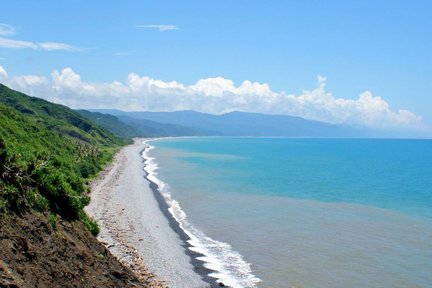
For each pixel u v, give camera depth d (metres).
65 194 30.08
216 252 39.19
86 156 93.75
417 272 34.31
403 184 92.38
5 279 16.53
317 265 35.91
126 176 89.56
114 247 36.62
